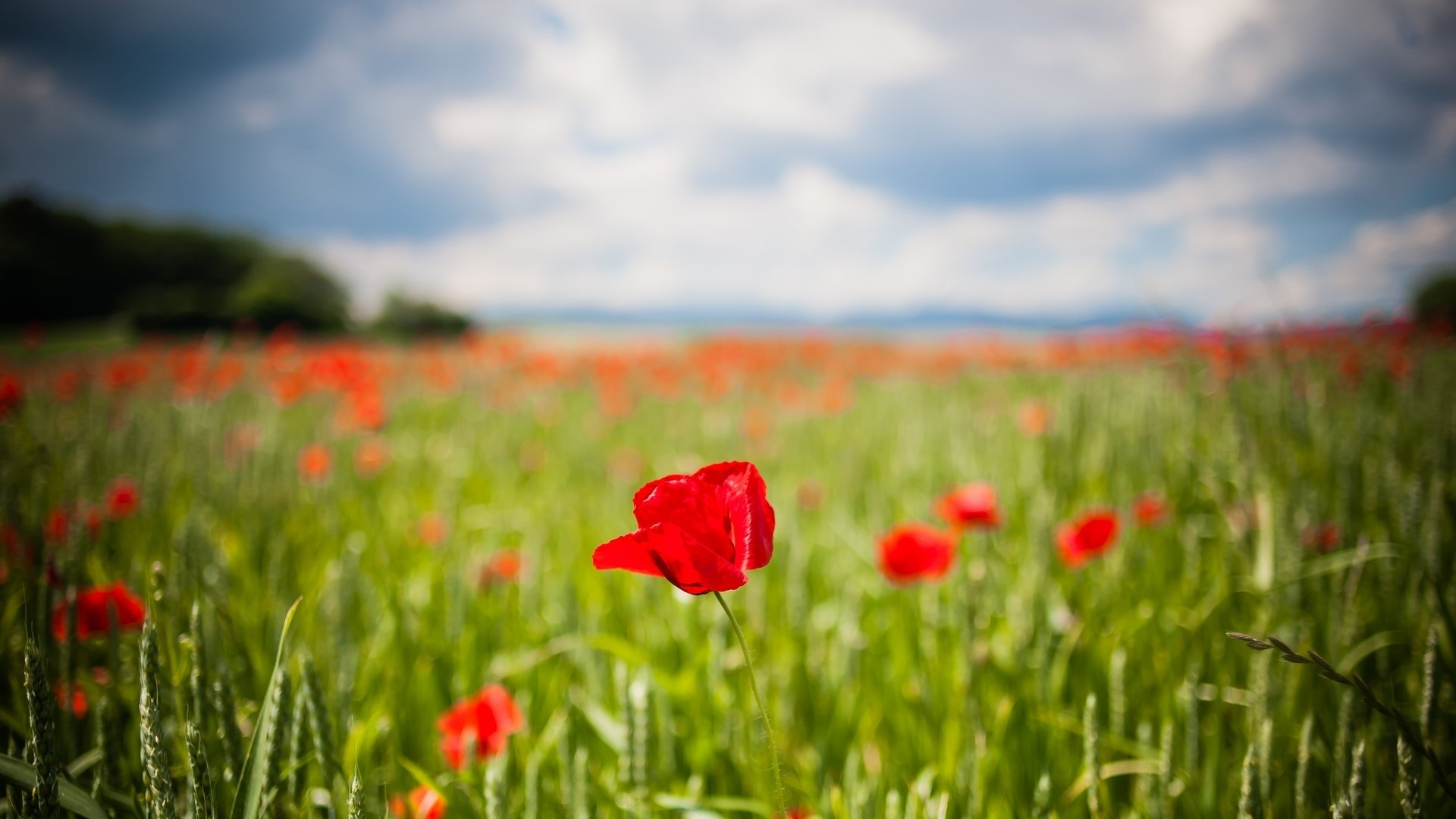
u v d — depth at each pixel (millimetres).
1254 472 1334
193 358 3238
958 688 1211
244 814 927
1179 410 1909
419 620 1380
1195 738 1099
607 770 1177
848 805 1079
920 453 2182
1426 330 3197
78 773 1017
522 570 1444
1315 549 1300
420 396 4047
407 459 2545
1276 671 1134
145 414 2305
